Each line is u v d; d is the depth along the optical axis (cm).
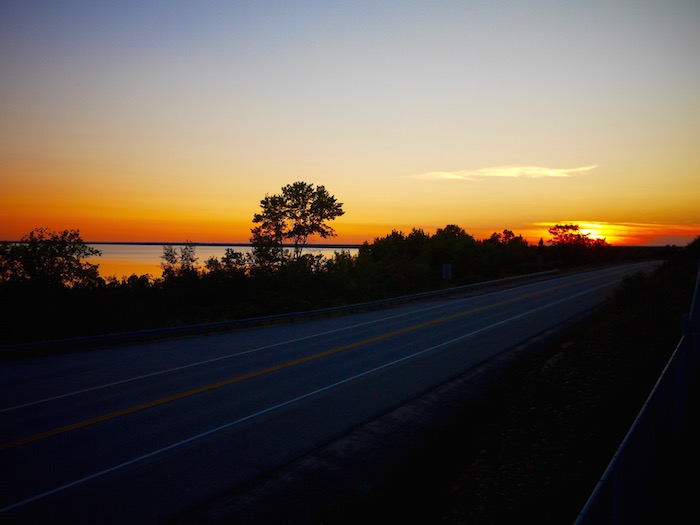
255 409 1095
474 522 588
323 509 674
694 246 3416
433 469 782
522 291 3838
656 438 561
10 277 2195
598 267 6469
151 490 711
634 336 1438
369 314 2952
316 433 960
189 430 957
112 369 1484
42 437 906
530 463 707
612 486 389
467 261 6831
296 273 4391
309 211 4916
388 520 631
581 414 885
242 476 767
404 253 7531
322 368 1502
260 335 2175
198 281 3738
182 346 1895
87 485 719
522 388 1162
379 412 1095
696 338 852
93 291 2398
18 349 1582
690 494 571
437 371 1462
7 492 693
